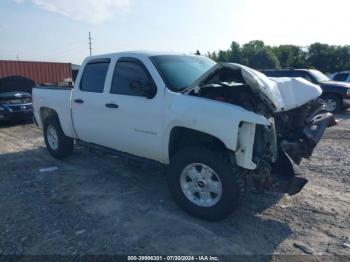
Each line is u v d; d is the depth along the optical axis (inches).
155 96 161.5
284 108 144.3
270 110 143.9
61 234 137.9
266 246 128.7
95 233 138.6
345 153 253.6
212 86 152.9
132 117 172.7
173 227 143.2
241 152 135.7
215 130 137.1
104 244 130.3
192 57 195.9
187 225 144.9
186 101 148.4
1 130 392.5
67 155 250.7
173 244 130.0
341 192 179.2
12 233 139.1
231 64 141.3
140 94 169.9
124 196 177.9
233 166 140.5
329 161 233.8
